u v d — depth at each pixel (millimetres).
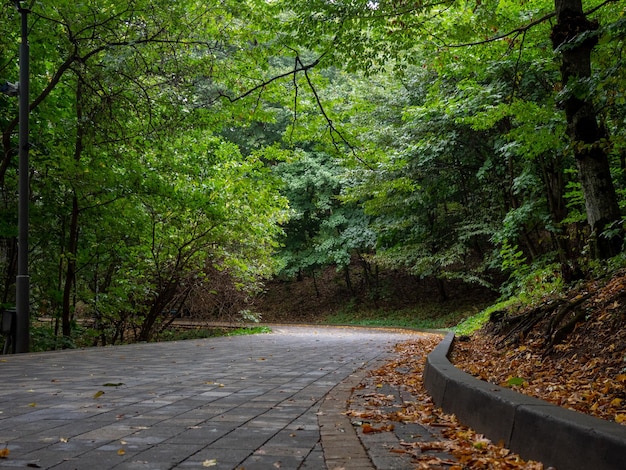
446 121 20672
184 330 24984
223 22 13789
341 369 9008
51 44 13852
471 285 31516
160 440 3977
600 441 2482
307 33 11438
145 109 15367
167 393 6258
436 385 5445
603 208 9336
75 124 15133
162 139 15648
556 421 2879
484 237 29031
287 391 6531
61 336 15445
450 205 26797
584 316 7562
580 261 9945
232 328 26172
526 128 12156
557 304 8820
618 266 8633
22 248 11023
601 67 8727
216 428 4422
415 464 3357
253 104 15594
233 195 17891
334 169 32719
